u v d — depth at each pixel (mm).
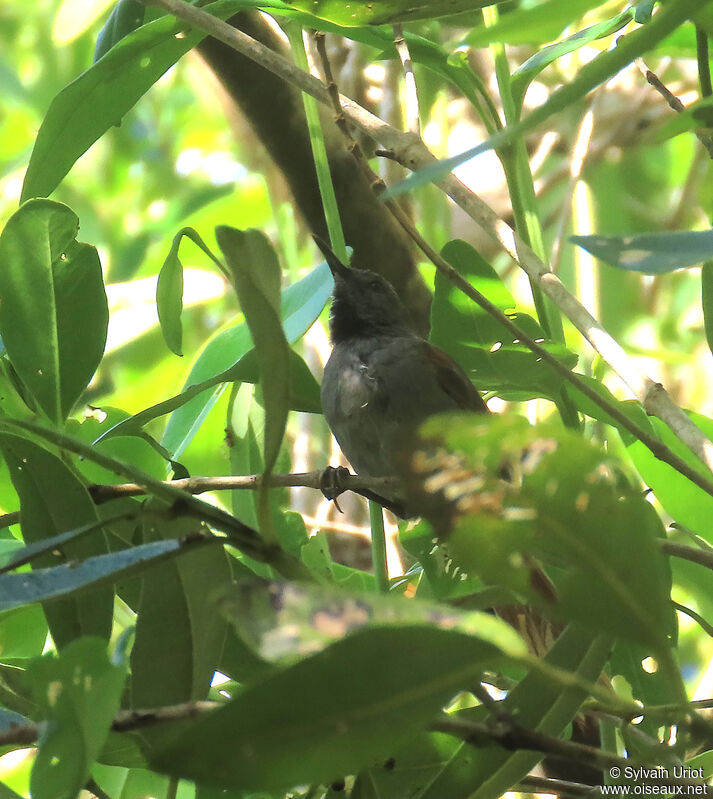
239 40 4816
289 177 7270
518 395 5945
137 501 4691
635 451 5766
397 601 2508
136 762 4008
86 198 13742
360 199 7344
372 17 4520
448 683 2586
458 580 5285
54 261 4676
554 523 2674
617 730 4691
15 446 4066
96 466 5547
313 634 2504
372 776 4043
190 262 11336
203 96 14266
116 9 6270
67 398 4641
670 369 11672
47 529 4082
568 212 7387
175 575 3760
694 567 5973
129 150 13812
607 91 11156
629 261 3387
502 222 4586
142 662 3732
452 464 2744
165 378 9727
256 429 5969
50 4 12797
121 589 4531
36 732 2928
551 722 3566
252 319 2920
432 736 4242
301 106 7008
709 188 8148
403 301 7918
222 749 2396
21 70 14562
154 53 5508
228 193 12906
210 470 6832
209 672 3748
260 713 2436
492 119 5762
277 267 3021
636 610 2666
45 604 3891
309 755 2502
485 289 5621
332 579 5422
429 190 9383
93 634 3906
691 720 2822
